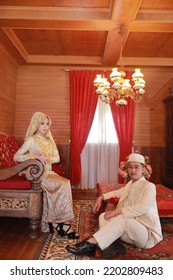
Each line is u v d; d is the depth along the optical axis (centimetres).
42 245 239
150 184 208
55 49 498
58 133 556
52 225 275
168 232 275
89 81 546
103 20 351
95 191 529
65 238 256
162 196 289
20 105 558
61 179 278
